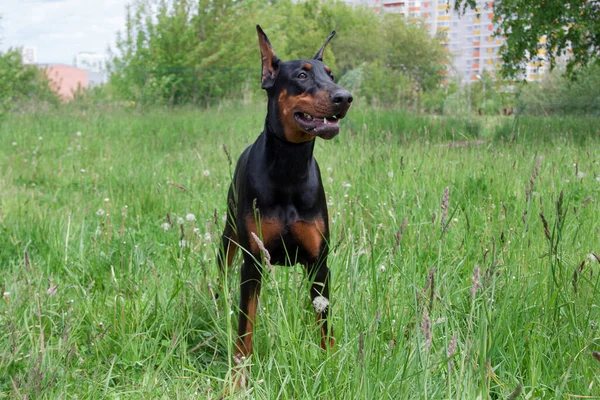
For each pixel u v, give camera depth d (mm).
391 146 7359
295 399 2619
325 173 6258
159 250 4574
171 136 10531
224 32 20781
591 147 7383
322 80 3084
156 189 6301
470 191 5320
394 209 4605
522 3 10758
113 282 3799
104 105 16703
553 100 16891
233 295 3463
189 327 3371
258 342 3156
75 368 3016
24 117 13391
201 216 5320
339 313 3090
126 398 2787
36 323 3299
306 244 3217
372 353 2617
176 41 20531
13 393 2574
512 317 2955
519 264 3393
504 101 19688
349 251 3371
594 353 1820
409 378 2342
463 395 2260
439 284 2912
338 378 2527
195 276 3564
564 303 2930
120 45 20906
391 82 24016
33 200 6043
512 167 5809
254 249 3172
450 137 10508
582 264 2873
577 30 10836
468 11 52594
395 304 3066
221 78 20562
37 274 3990
